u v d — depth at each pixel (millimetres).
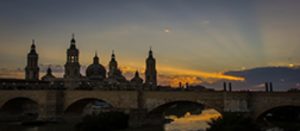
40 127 124875
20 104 169750
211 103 115375
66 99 145750
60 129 118562
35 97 147000
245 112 106375
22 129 120125
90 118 114062
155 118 134000
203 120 160000
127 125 120000
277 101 103688
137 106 129000
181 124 138000
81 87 174500
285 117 124000
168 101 124125
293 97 101562
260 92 106875
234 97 110188
